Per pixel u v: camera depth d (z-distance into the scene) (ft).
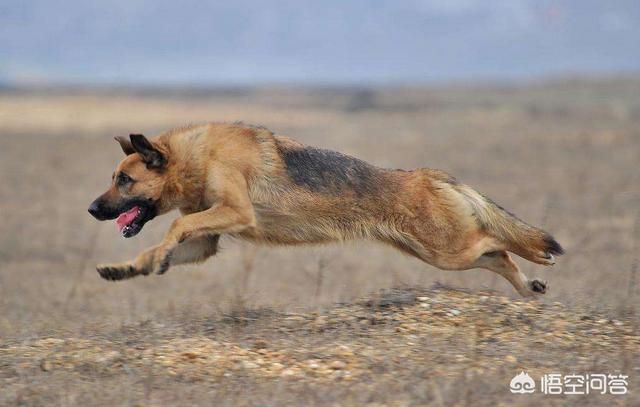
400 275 63.67
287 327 38.73
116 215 41.06
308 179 41.55
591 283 55.98
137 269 40.19
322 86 427.74
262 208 41.16
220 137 40.75
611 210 91.61
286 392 30.96
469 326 38.37
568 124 189.06
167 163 40.81
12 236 83.05
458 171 123.54
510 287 55.36
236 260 74.49
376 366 33.45
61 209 98.73
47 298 59.06
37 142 159.43
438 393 30.25
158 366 33.81
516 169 125.39
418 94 311.88
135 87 400.47
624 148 145.69
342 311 40.68
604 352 35.58
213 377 32.68
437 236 42.91
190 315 43.91
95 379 32.76
